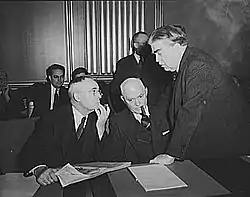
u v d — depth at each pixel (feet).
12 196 3.01
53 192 3.05
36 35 9.70
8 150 4.49
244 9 6.98
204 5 7.62
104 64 9.65
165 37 4.30
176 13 8.47
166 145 4.06
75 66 9.65
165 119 4.23
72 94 4.11
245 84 4.60
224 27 7.18
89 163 3.66
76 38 9.63
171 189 2.98
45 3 9.57
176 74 4.54
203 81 4.30
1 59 9.61
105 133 4.13
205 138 4.09
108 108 4.35
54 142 3.99
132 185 3.07
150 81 5.27
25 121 4.75
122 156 3.99
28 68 9.66
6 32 9.59
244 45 6.73
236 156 3.86
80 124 4.09
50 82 6.84
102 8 9.52
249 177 3.16
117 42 9.61
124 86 4.18
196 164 3.55
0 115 5.89
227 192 2.93
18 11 9.59
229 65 6.42
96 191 3.00
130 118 4.14
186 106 4.25
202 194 2.89
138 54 6.21
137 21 9.50
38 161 3.80
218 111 4.23
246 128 4.20
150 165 3.53
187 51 4.38
